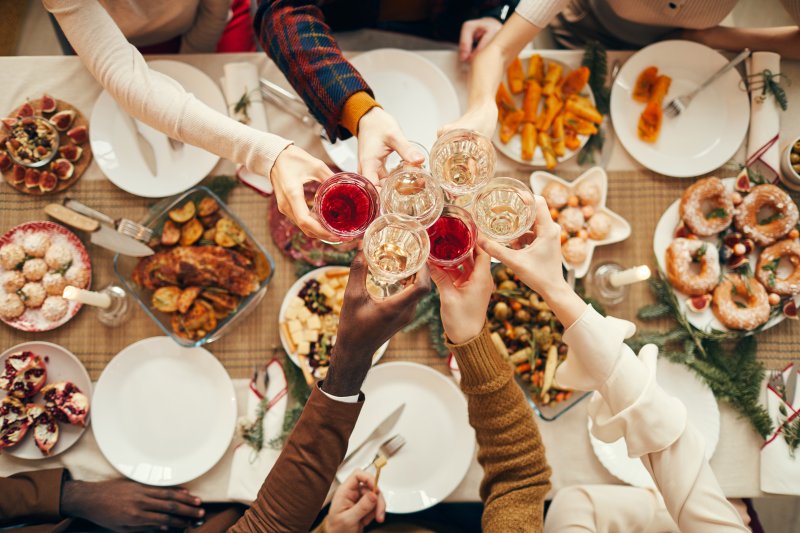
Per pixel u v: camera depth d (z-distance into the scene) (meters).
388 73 1.59
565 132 1.55
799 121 1.61
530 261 1.07
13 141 1.51
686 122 1.58
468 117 1.42
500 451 1.11
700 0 1.53
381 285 1.01
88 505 1.39
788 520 2.33
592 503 1.37
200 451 1.47
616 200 1.58
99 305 1.44
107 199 1.54
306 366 1.45
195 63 1.57
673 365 1.50
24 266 1.49
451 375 1.51
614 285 1.46
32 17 2.54
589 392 1.46
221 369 1.48
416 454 1.47
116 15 1.59
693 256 1.50
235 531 1.12
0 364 1.47
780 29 1.62
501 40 1.49
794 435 1.44
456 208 1.04
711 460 1.47
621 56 1.60
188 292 1.42
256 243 1.43
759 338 1.52
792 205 1.48
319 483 1.07
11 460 1.46
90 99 1.56
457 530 1.69
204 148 1.34
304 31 1.33
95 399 1.46
